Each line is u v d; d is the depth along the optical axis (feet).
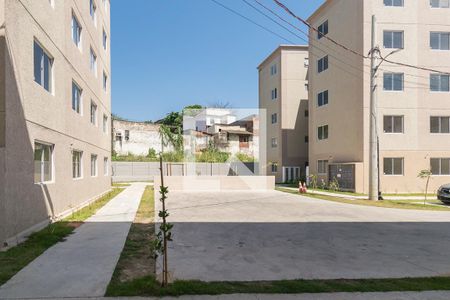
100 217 40.09
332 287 17.89
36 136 31.60
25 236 27.84
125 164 127.75
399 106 81.35
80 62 50.96
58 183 38.52
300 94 127.13
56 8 38.34
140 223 36.70
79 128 49.96
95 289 16.71
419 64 82.38
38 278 18.21
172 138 148.56
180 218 41.04
